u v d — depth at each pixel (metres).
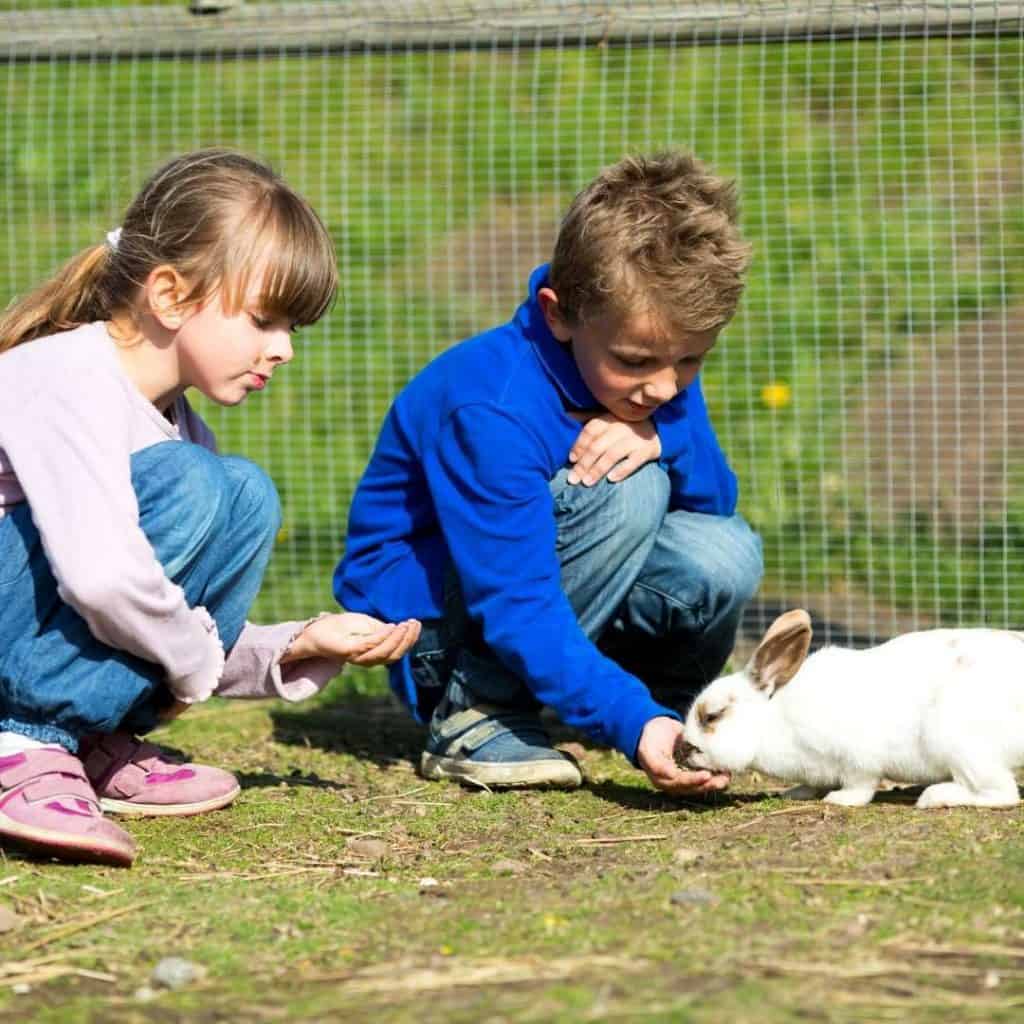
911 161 12.33
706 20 8.42
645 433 6.87
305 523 10.24
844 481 9.89
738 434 10.73
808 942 4.40
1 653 5.57
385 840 5.93
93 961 4.49
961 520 9.70
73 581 5.32
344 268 12.57
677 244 6.16
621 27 8.52
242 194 5.86
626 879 5.09
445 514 6.69
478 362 6.76
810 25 8.30
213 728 8.09
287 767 7.28
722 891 4.90
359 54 8.92
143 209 5.96
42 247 12.37
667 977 4.14
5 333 6.04
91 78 12.49
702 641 7.30
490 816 6.25
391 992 4.13
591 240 6.21
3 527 5.60
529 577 6.50
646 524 6.88
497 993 4.08
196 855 5.71
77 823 5.41
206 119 13.78
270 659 6.25
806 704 6.06
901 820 5.78
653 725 6.21
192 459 5.80
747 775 6.86
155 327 5.91
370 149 13.72
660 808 6.29
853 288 11.75
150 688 5.76
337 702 8.62
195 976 4.33
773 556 9.74
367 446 10.91
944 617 9.05
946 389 10.84
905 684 6.04
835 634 8.83
